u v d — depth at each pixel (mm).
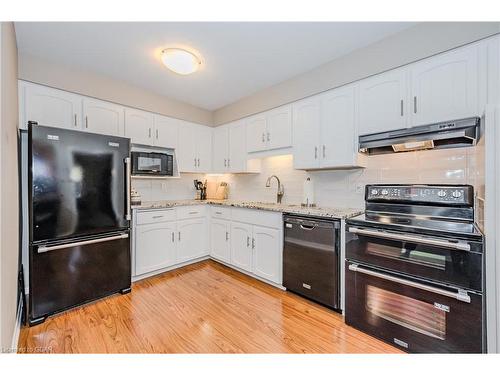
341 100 2168
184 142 3303
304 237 2137
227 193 3746
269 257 2449
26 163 2018
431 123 1656
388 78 1877
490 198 1188
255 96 2977
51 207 1839
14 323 1529
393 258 1545
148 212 2617
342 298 1889
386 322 1564
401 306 1514
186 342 1562
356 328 1716
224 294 2258
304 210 2213
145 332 1661
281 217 2344
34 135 1765
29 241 1760
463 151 1753
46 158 1816
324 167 2303
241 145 3188
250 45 1990
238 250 2807
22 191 1990
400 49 1803
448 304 1323
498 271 1148
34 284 1757
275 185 3094
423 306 1431
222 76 2559
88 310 1953
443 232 1342
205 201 3328
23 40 1896
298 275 2178
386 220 1688
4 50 1219
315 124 2365
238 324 1771
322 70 2307
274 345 1540
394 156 2084
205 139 3566
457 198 1541
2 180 1102
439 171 1853
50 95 2211
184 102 3299
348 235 1778
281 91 2684
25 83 2076
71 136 1944
